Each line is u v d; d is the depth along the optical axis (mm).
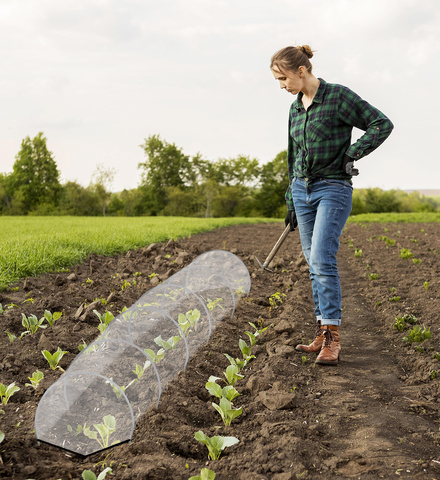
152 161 75125
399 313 4535
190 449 2162
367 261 7898
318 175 3332
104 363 2797
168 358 3055
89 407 2375
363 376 3098
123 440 2146
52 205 65938
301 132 3312
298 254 8727
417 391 2797
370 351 3645
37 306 4363
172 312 3850
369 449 2100
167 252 8352
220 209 71000
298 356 3455
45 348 3246
